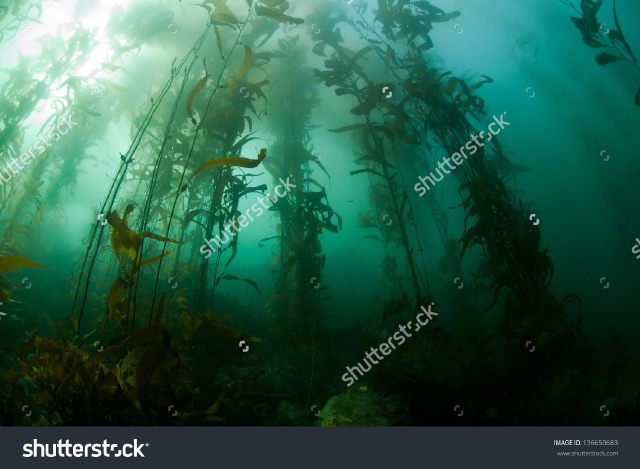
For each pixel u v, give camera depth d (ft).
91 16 17.75
